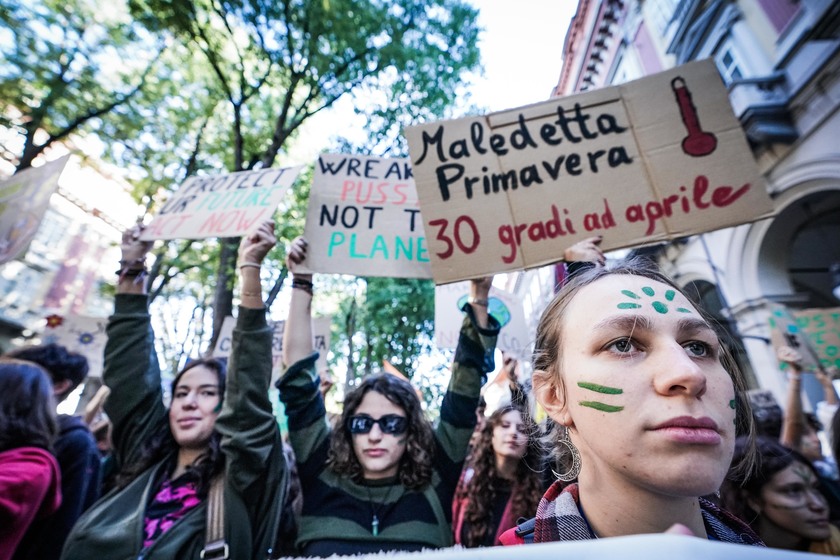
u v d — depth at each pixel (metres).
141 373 2.01
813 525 1.67
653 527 0.71
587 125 2.30
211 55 7.93
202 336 14.20
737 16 6.13
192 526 1.54
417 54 8.92
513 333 3.92
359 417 1.96
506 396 2.39
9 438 1.43
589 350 0.79
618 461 0.70
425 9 8.64
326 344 4.39
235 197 2.73
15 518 1.28
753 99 5.58
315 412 2.12
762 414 2.51
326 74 8.57
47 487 1.41
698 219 2.06
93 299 20.94
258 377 1.77
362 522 1.75
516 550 0.37
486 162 2.29
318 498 1.88
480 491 2.27
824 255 6.62
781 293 5.86
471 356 2.14
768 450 1.81
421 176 2.29
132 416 1.94
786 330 3.21
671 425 0.67
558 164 2.25
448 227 2.21
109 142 9.66
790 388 2.62
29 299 18.61
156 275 10.34
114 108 9.15
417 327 13.03
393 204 2.79
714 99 2.22
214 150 10.30
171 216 2.72
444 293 4.03
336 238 2.68
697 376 0.67
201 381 1.93
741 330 6.15
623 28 9.28
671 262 7.79
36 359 2.24
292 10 7.67
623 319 0.77
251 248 2.01
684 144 2.18
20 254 3.31
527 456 2.13
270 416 1.75
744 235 6.18
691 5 6.96
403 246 2.69
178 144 10.41
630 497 0.72
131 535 1.51
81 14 8.27
